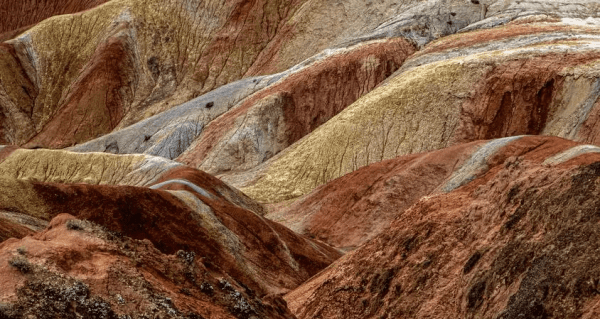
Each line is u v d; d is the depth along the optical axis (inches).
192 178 2272.4
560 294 738.2
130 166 2945.4
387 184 2176.4
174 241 1513.3
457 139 2652.6
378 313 1005.2
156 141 3494.1
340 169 2694.4
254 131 3213.6
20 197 1517.0
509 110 2655.0
